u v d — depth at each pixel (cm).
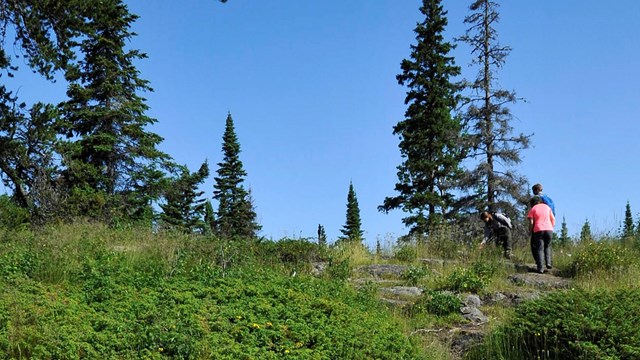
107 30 2689
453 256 1572
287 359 710
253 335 768
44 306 789
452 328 992
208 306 866
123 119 2689
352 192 5569
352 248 1617
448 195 3284
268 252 1435
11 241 1289
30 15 1827
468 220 2669
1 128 2028
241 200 4303
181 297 881
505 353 830
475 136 2702
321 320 838
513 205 2600
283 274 1242
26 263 1017
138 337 711
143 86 2780
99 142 2592
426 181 3272
